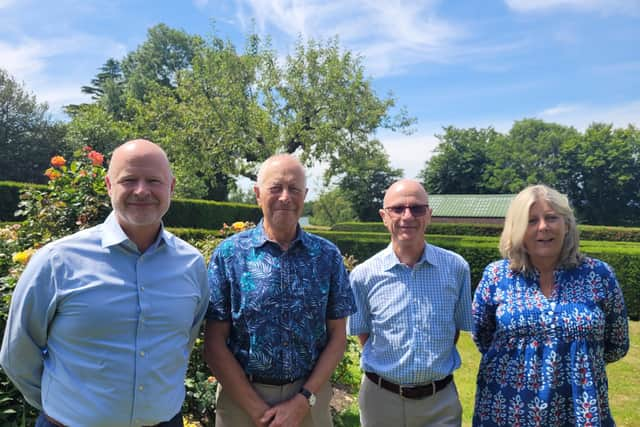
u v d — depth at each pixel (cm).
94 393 165
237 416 211
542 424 203
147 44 3497
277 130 2052
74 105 3669
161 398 175
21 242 352
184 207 1420
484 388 224
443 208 2708
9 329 172
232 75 2138
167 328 179
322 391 217
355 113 2106
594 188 4416
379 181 4166
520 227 218
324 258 220
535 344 210
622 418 429
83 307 166
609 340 226
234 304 207
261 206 218
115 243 176
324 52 2123
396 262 253
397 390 246
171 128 2070
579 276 216
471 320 255
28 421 254
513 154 4741
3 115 2162
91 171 393
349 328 263
